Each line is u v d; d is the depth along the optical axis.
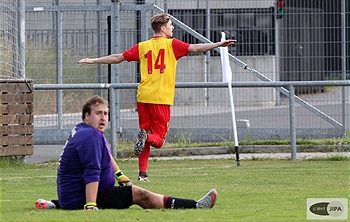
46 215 17.94
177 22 42.03
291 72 42.72
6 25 35.09
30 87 34.16
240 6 44.19
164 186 25.38
